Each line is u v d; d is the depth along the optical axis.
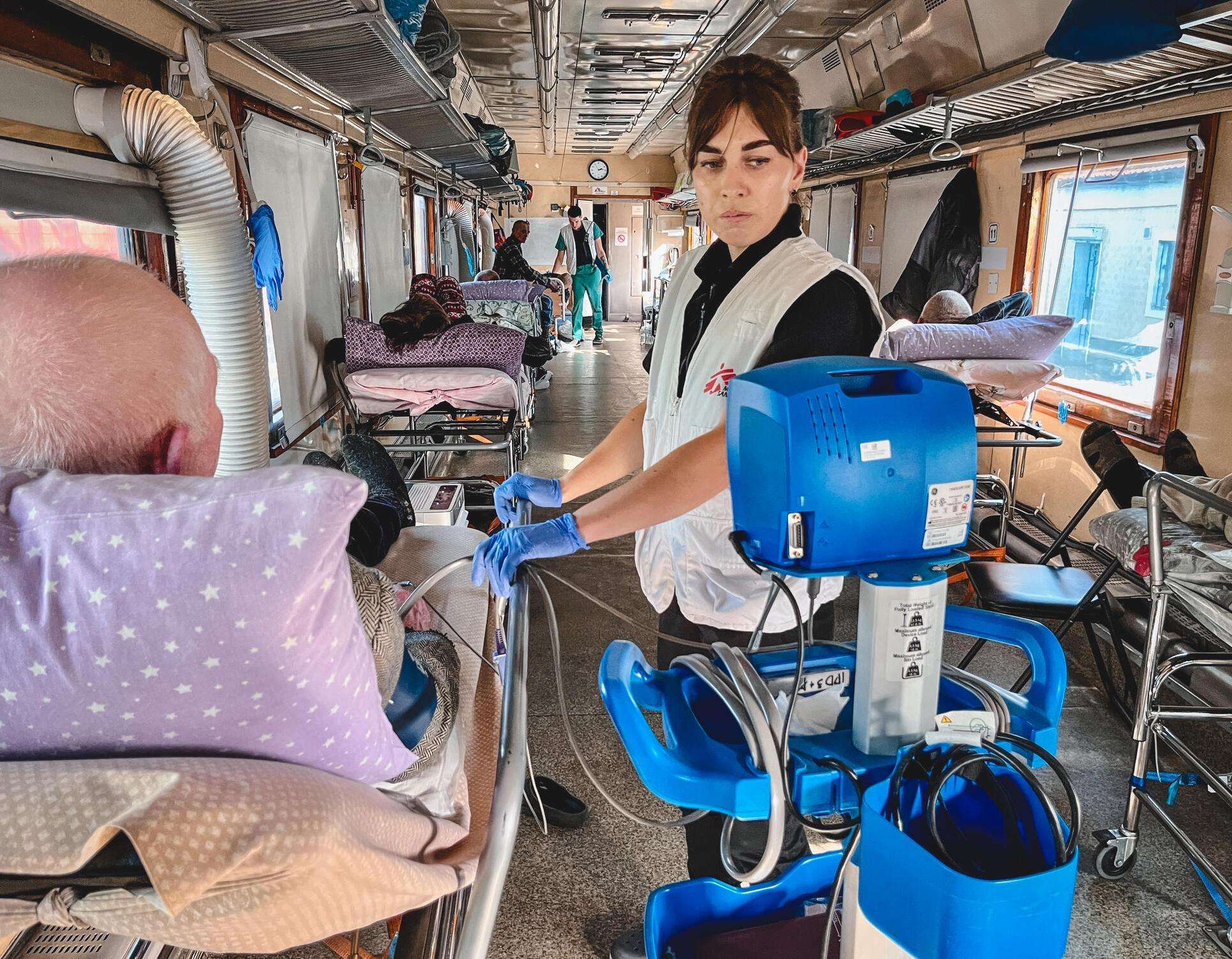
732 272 1.59
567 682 3.43
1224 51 3.17
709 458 1.31
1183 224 3.94
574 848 2.48
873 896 0.87
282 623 0.85
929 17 5.30
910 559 0.98
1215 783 2.14
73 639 0.82
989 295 5.80
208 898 0.81
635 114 11.51
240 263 2.26
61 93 1.85
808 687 1.13
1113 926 2.19
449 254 9.63
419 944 1.24
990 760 0.91
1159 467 4.13
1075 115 4.53
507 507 1.77
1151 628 2.25
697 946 1.64
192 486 0.86
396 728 1.28
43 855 0.77
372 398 4.39
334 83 3.65
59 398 0.89
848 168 7.77
